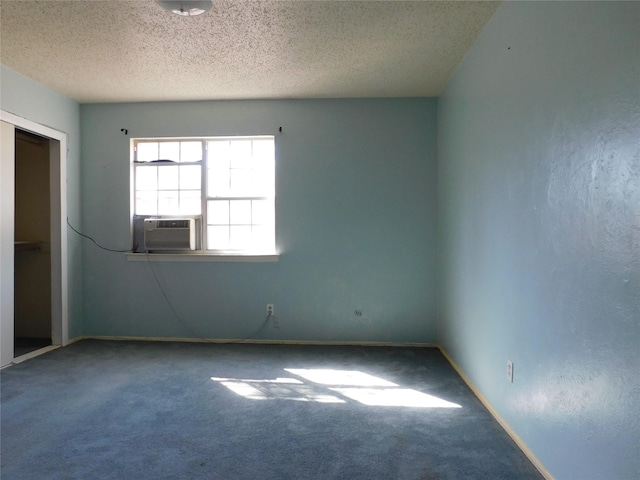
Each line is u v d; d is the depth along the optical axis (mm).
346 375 3082
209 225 4094
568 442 1597
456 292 3229
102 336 4094
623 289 1272
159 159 4125
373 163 3898
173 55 2959
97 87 3617
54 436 2166
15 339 4055
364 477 1801
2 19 2449
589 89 1446
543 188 1789
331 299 3949
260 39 2709
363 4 2295
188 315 4043
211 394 2725
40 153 4066
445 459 1938
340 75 3340
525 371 1979
